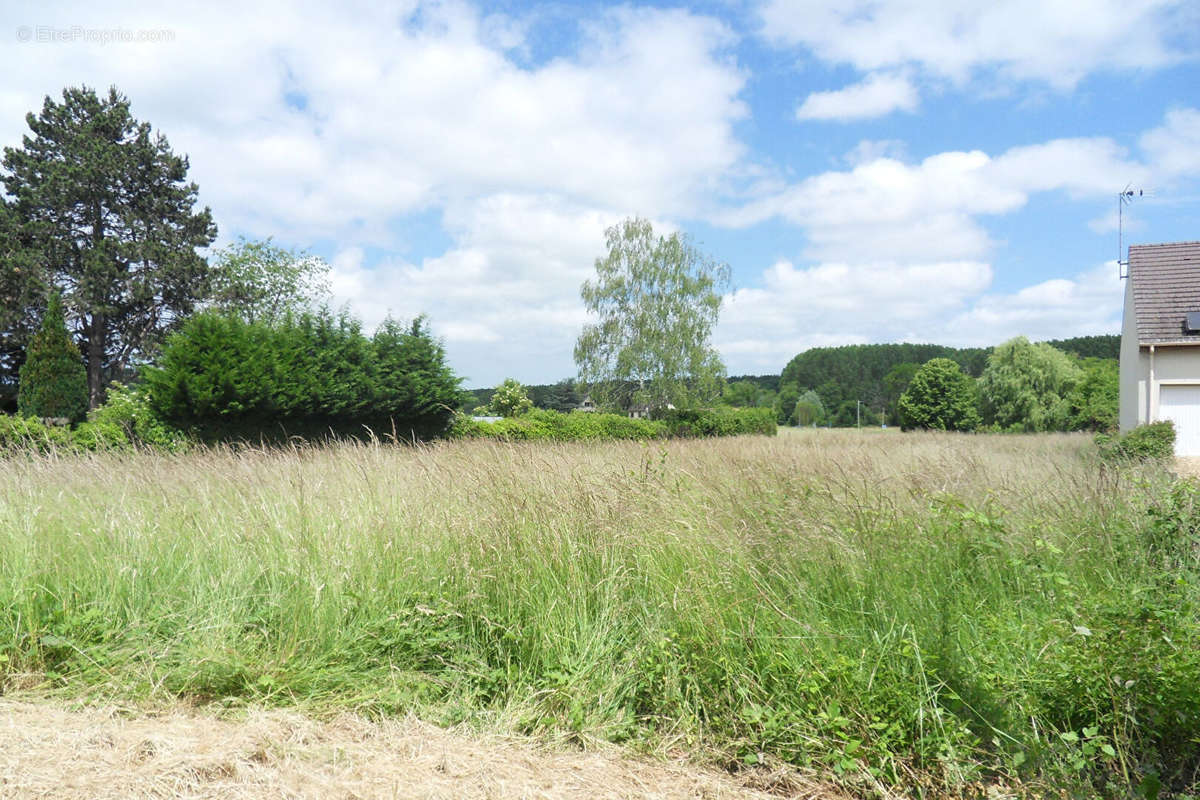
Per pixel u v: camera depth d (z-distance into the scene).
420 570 4.40
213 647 3.73
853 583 4.09
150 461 7.09
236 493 5.59
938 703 3.14
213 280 35.78
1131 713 3.00
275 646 3.87
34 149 34.78
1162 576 3.99
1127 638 3.13
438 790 2.68
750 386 111.19
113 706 3.38
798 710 3.18
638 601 4.02
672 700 3.44
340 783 2.69
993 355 60.19
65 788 2.57
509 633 3.86
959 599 4.05
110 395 19.61
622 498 4.83
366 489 5.56
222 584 4.28
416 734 3.20
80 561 4.43
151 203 35.69
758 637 3.55
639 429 28.95
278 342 18.66
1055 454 10.41
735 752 3.14
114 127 35.31
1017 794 2.79
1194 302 21.25
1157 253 22.81
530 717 3.38
